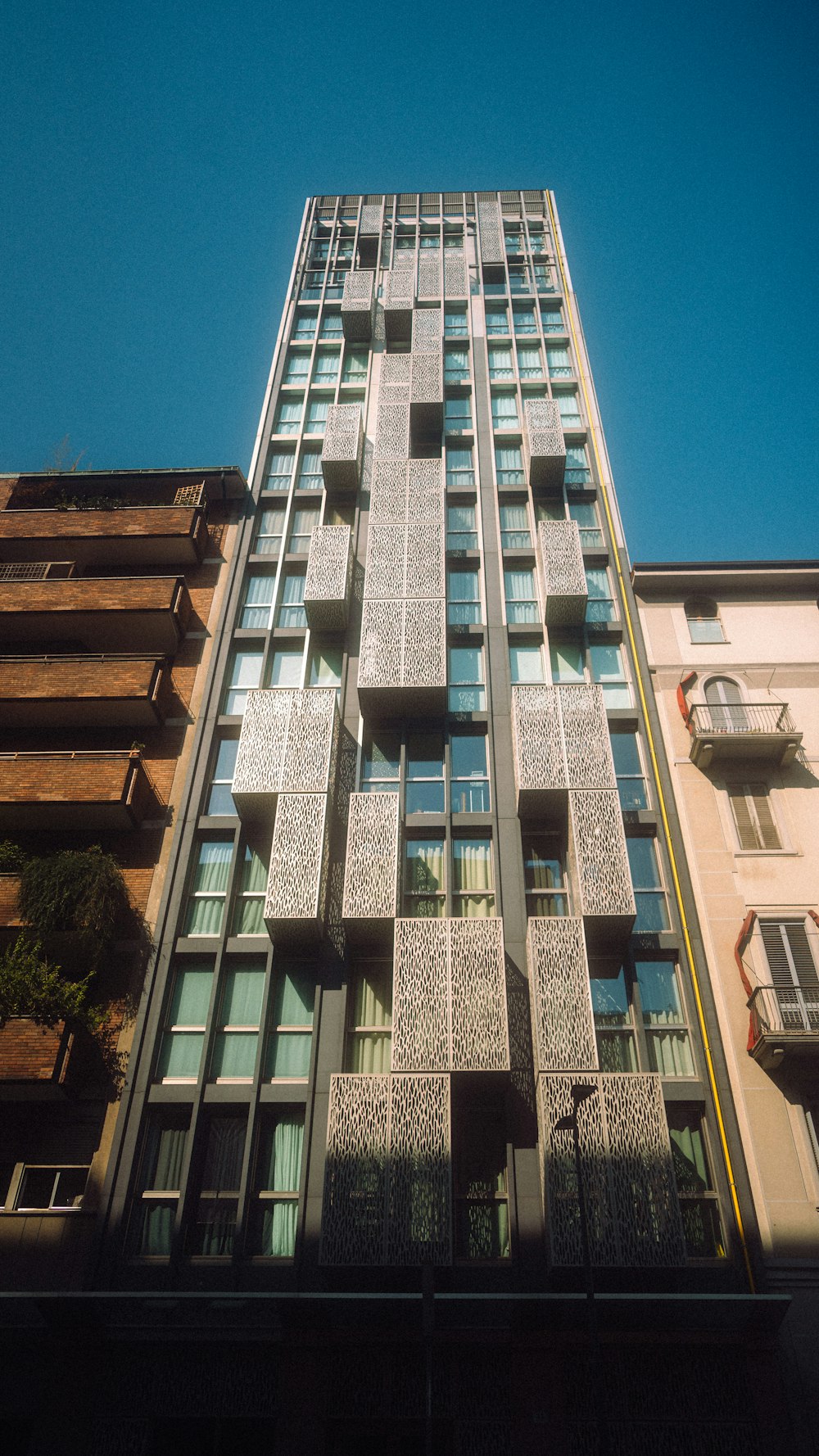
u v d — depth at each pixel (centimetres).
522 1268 1688
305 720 2347
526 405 3353
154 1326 1645
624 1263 1625
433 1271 1648
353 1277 1684
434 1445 1559
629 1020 1998
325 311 3944
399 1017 1886
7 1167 1845
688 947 2056
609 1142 1742
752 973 2011
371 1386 1606
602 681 2602
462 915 2150
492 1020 1872
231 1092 1908
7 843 2233
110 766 2269
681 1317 1627
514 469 3192
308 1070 1948
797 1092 1869
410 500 2912
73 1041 1920
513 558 2883
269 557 2905
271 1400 1608
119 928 2122
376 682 2406
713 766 2358
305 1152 1811
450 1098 1820
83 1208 1783
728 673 2547
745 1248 1691
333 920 2120
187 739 2469
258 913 2180
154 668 2486
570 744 2280
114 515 2883
